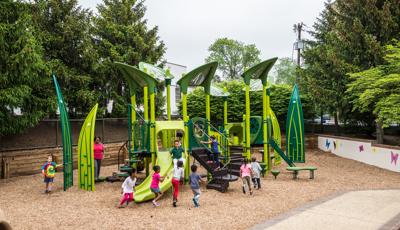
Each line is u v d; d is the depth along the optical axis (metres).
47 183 12.82
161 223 8.79
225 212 9.88
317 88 24.78
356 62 23.16
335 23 25.66
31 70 15.54
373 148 19.95
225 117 20.42
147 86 14.79
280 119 29.34
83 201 11.40
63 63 21.02
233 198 11.78
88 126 13.45
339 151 23.92
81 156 13.55
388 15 21.69
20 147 17.16
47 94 17.97
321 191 12.93
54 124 18.69
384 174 16.98
